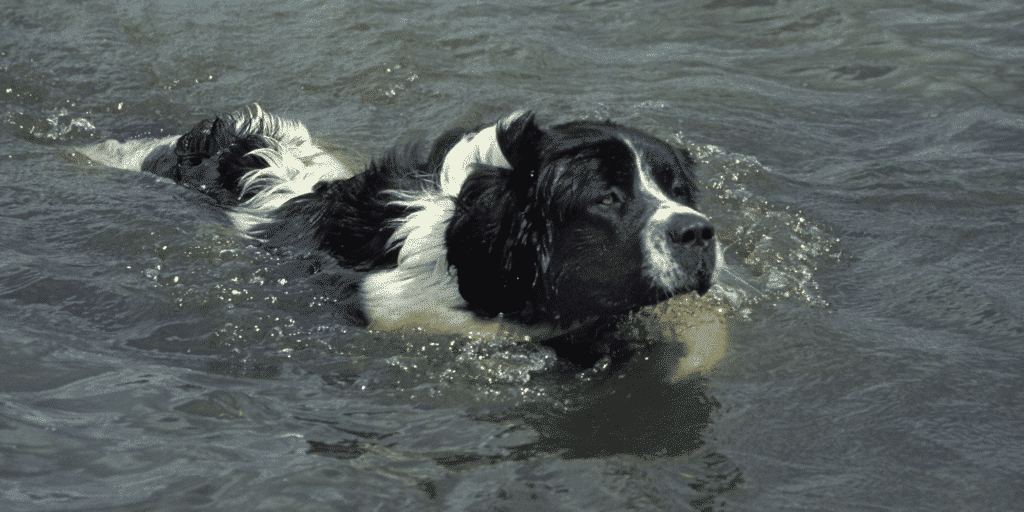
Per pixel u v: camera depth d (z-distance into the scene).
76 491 2.88
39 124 6.65
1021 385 3.96
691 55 8.29
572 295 4.47
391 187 5.01
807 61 8.23
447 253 4.54
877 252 5.27
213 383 3.77
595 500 3.09
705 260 4.19
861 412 3.73
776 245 5.30
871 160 6.44
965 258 5.18
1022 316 4.53
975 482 3.29
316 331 4.39
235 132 5.97
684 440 3.53
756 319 4.55
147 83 7.37
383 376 4.02
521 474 3.23
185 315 4.36
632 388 3.98
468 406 3.78
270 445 3.29
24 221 5.05
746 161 6.29
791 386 3.94
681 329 4.46
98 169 5.86
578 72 7.82
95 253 4.82
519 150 4.42
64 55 7.61
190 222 5.22
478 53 8.05
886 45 8.48
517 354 4.36
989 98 7.44
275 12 8.71
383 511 2.94
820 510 3.10
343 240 4.99
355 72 7.61
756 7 9.35
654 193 4.29
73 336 4.02
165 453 3.14
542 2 9.41
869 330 4.43
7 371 3.58
